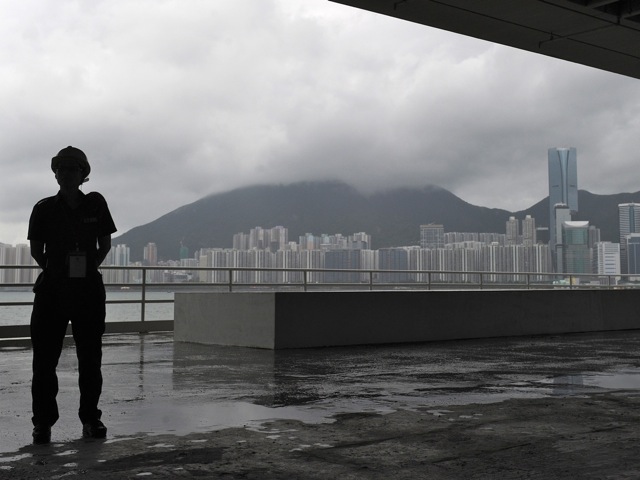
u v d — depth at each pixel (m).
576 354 11.01
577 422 5.61
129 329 15.94
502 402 6.53
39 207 5.26
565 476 4.05
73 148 5.31
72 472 4.08
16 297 14.45
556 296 15.82
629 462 4.37
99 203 5.33
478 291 14.42
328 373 8.63
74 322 5.19
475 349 11.85
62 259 5.19
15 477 3.97
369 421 5.62
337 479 3.97
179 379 8.08
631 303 17.42
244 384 7.68
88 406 5.13
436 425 5.48
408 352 11.33
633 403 6.48
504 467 4.24
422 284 21.02
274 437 5.03
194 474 4.05
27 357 10.73
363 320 12.80
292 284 18.23
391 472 4.12
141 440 4.93
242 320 12.37
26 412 6.07
